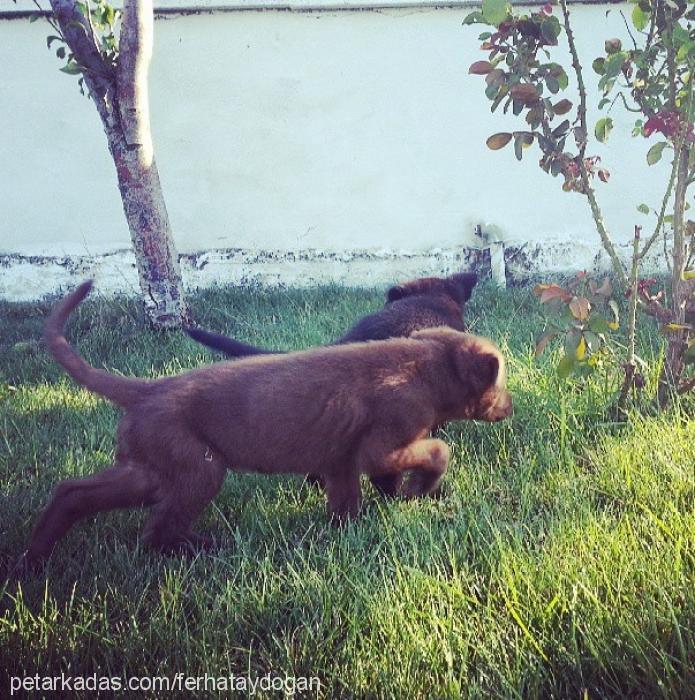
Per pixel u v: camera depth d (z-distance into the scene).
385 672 1.02
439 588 1.15
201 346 2.19
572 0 2.76
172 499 1.27
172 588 1.20
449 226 2.89
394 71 2.83
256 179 2.87
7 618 1.14
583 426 1.59
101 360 2.16
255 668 1.08
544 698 1.00
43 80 2.81
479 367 1.40
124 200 2.31
